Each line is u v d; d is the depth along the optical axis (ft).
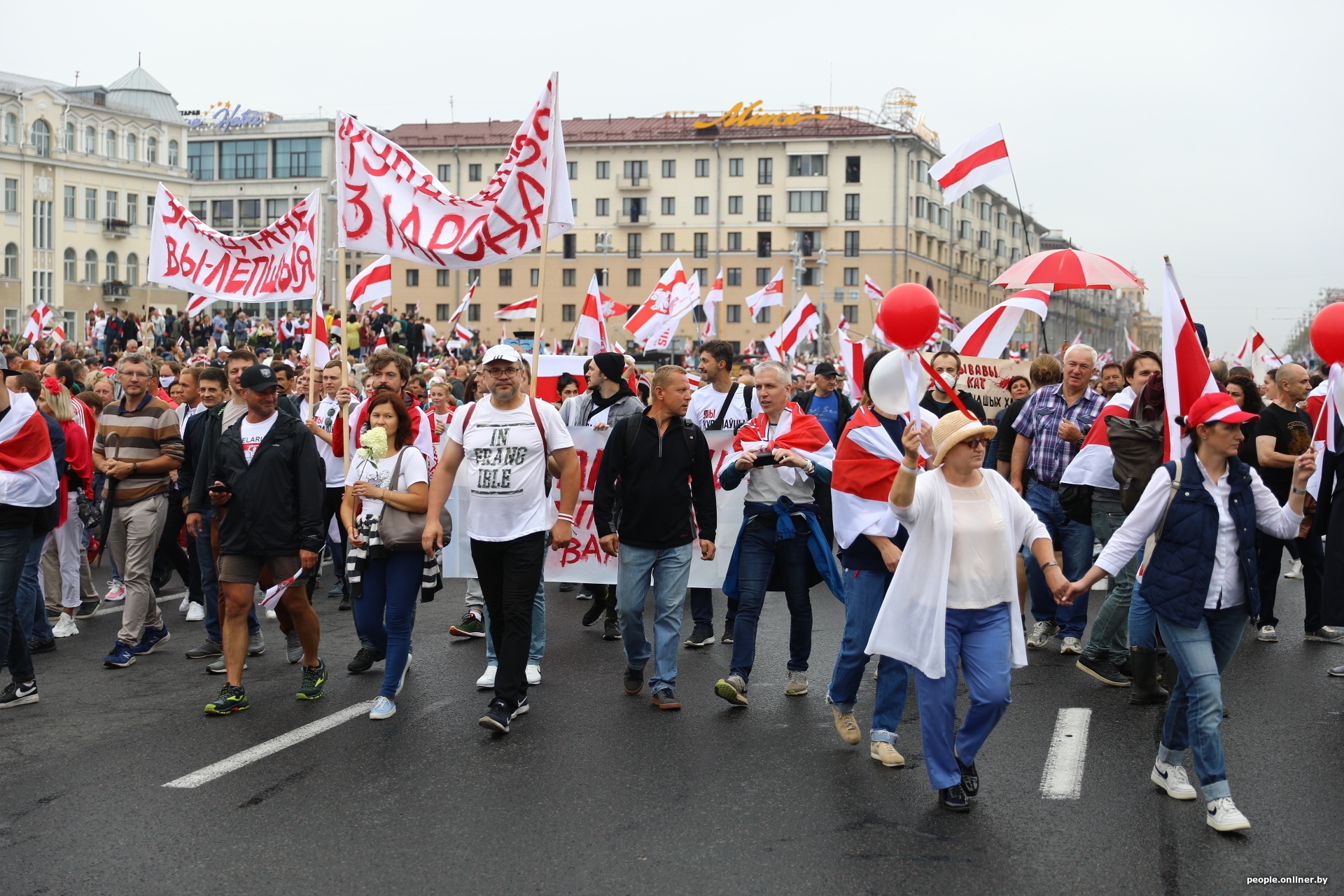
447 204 30.22
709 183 267.59
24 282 226.17
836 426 33.94
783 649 29.40
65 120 233.96
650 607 35.14
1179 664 17.72
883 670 20.21
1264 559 30.14
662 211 270.26
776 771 19.77
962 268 293.84
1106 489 26.86
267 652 29.25
